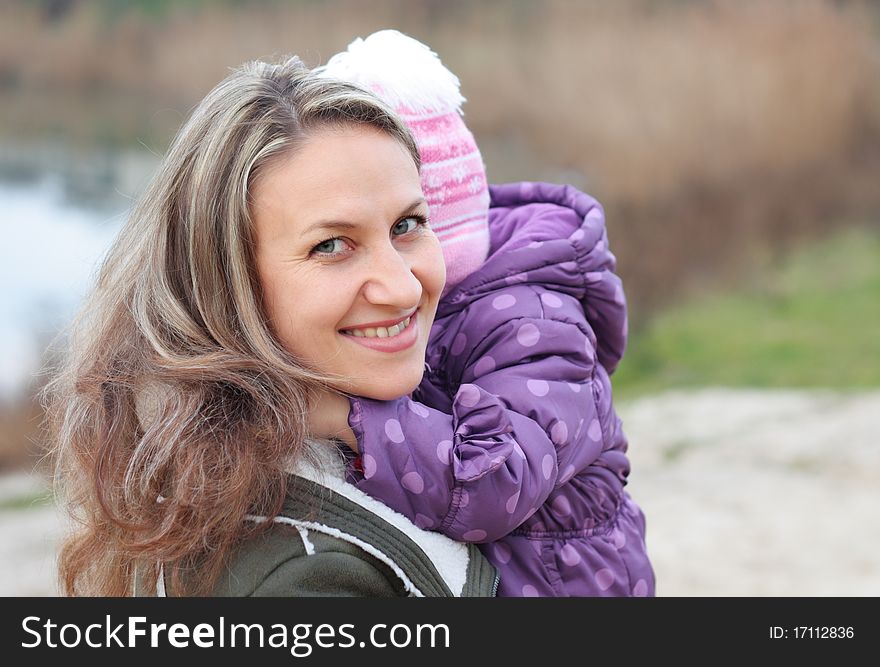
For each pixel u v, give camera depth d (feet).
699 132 26.12
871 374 17.81
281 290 3.86
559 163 26.63
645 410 17.42
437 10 35.40
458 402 4.16
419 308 4.09
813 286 22.27
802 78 27.22
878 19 30.25
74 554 4.40
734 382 18.31
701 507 13.29
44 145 35.76
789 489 13.67
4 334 19.66
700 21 29.86
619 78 28.40
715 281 22.89
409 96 4.65
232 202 3.84
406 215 3.99
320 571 3.76
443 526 4.05
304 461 3.90
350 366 3.91
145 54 42.75
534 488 4.13
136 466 3.92
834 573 11.14
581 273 4.76
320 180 3.81
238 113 3.92
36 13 46.44
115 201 29.30
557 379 4.47
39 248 24.76
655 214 24.57
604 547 4.64
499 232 5.11
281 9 40.29
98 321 4.31
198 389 3.89
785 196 25.18
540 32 31.71
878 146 26.91
